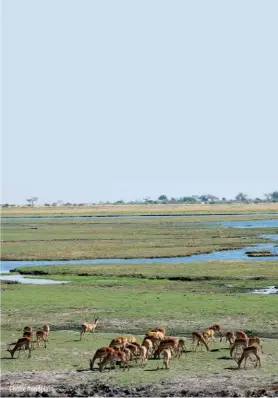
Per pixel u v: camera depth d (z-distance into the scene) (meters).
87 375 59.88
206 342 70.62
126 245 189.12
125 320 84.62
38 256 165.62
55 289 110.62
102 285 114.88
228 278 119.19
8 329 81.06
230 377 58.59
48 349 69.94
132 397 53.72
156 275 123.50
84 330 75.50
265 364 62.97
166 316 86.25
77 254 167.75
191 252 168.00
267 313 86.81
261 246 184.50
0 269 142.62
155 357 65.81
